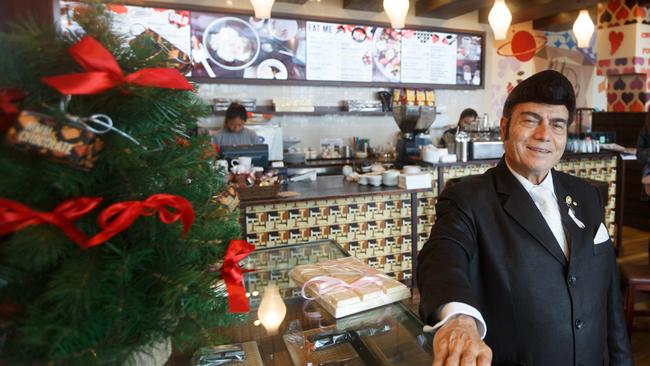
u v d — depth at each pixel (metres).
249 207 3.12
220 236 0.79
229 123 4.49
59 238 0.56
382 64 5.70
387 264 3.57
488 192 1.33
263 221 3.17
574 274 1.24
